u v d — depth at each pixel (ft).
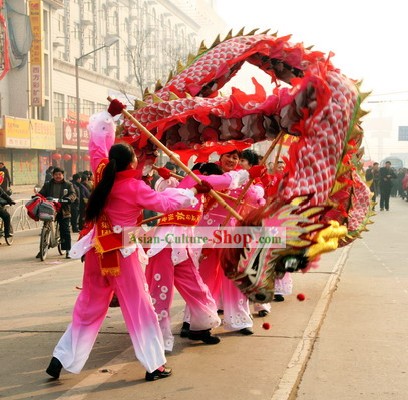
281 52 20.24
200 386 15.72
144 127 17.01
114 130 16.97
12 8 121.39
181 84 20.95
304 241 14.82
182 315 23.53
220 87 21.79
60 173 39.27
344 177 17.02
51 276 32.32
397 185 129.18
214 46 22.38
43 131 130.62
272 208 15.12
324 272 31.58
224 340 19.89
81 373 16.88
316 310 23.54
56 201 38.34
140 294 16.07
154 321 16.21
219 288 21.33
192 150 19.57
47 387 15.83
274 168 17.93
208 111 17.33
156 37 194.29
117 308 24.81
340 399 14.83
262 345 19.26
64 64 142.82
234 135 17.65
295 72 20.88
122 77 174.60
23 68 126.82
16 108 127.54
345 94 16.40
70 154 148.46
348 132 16.51
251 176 17.38
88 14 155.84
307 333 20.48
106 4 164.66
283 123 16.74
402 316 22.72
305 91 16.22
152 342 16.11
